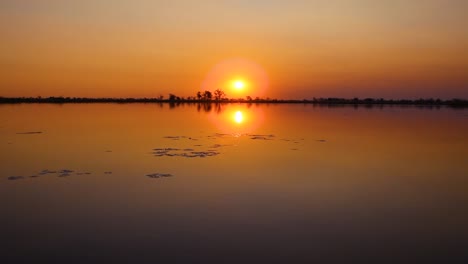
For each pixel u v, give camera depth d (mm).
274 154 15234
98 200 8930
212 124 29812
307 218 7859
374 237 6953
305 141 19422
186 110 56625
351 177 11375
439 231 7246
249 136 21516
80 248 6426
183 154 15039
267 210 8320
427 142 19312
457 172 12195
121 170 12016
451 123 32250
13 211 8172
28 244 6582
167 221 7637
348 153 15664
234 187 10109
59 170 11969
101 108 61312
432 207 8641
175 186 10172
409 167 12922
